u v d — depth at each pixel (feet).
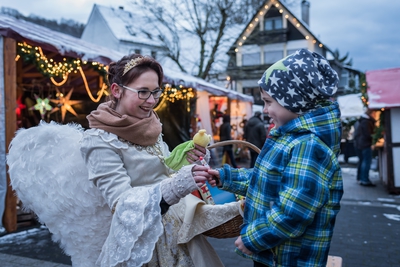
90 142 4.94
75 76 27.09
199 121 32.24
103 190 4.82
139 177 5.15
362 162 27.12
